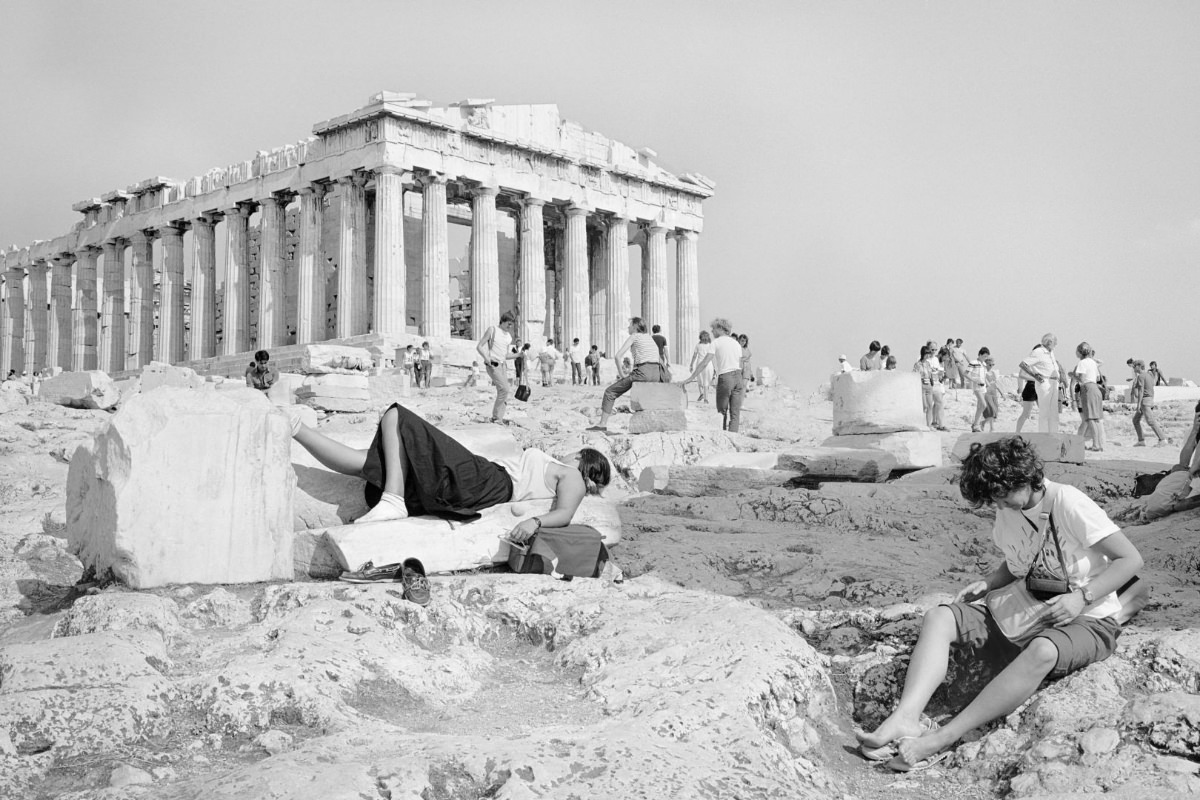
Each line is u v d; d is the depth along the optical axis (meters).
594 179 52.72
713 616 5.38
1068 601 4.51
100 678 4.32
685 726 4.01
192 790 3.26
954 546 9.11
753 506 10.77
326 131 46.22
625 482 14.13
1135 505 10.06
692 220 58.09
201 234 52.81
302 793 3.13
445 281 46.19
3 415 17.84
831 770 4.22
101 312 60.12
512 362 39.56
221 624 5.72
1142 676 4.40
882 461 12.79
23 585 7.15
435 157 46.00
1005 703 4.33
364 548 6.36
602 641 5.20
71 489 6.82
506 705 4.56
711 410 19.45
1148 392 21.02
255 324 54.44
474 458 6.89
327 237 50.75
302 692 4.24
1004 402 31.62
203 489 6.32
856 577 7.35
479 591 6.05
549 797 3.30
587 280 52.19
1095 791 3.66
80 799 3.29
